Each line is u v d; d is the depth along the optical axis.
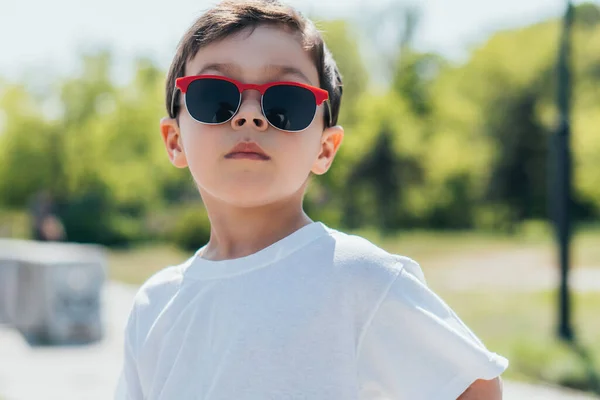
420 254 21.23
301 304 1.32
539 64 35.00
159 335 1.48
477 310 10.37
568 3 8.77
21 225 34.22
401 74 38.06
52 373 7.04
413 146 31.22
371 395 1.32
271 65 1.39
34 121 34.75
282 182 1.38
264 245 1.44
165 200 35.00
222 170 1.37
